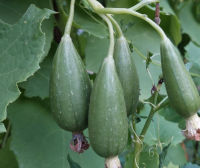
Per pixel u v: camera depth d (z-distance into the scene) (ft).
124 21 1.42
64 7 1.32
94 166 1.29
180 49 1.95
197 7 2.03
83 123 0.85
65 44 0.83
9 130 1.38
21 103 1.25
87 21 1.31
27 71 0.88
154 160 1.12
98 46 1.38
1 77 0.91
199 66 1.60
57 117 0.84
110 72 0.78
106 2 1.43
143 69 1.40
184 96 0.82
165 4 1.64
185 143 2.34
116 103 0.78
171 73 0.82
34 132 1.24
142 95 1.33
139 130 1.44
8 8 1.19
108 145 0.79
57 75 0.82
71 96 0.82
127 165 1.10
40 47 0.90
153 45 1.46
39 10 0.93
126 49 0.87
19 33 0.93
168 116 1.41
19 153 1.20
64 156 1.25
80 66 0.84
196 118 0.84
